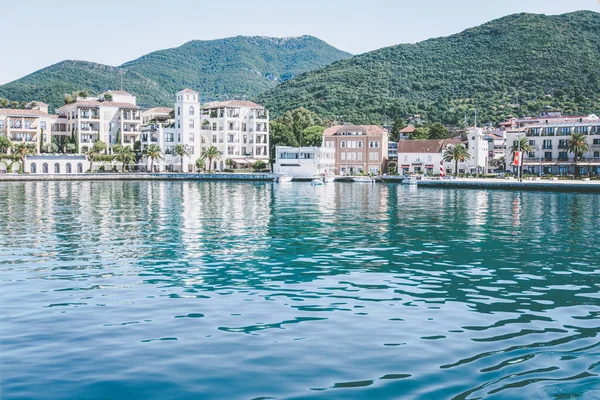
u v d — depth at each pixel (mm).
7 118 175125
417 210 67562
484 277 27641
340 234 44062
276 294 23938
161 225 49781
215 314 20766
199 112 188000
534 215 61250
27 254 33969
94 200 82312
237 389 14219
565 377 15039
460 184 127938
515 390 14250
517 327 19297
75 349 16969
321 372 15289
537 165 157625
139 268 29672
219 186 132250
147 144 183875
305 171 170125
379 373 15234
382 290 24766
